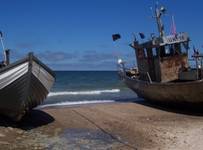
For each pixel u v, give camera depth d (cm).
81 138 1188
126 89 4053
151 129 1305
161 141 1114
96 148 1051
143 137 1182
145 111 1797
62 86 4703
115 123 1453
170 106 1889
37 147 1057
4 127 1295
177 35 1886
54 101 2516
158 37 1880
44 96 1486
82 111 1784
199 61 1667
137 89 2192
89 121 1504
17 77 1251
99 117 1606
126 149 1031
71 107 1970
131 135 1221
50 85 1507
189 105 1705
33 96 1348
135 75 2492
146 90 1992
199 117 1587
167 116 1630
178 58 1897
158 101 1953
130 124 1420
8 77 1248
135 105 2027
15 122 1388
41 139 1169
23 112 1333
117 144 1097
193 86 1541
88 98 2834
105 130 1317
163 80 1889
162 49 1898
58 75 8800
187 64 1900
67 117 1602
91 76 8400
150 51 1977
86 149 1040
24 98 1288
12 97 1285
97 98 2825
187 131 1250
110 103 2202
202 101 1595
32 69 1269
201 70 1650
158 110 1833
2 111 1370
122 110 1828
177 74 1889
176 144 1066
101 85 4947
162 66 1891
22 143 1102
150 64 2003
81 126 1400
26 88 1271
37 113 1689
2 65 1511
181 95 1658
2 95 1286
